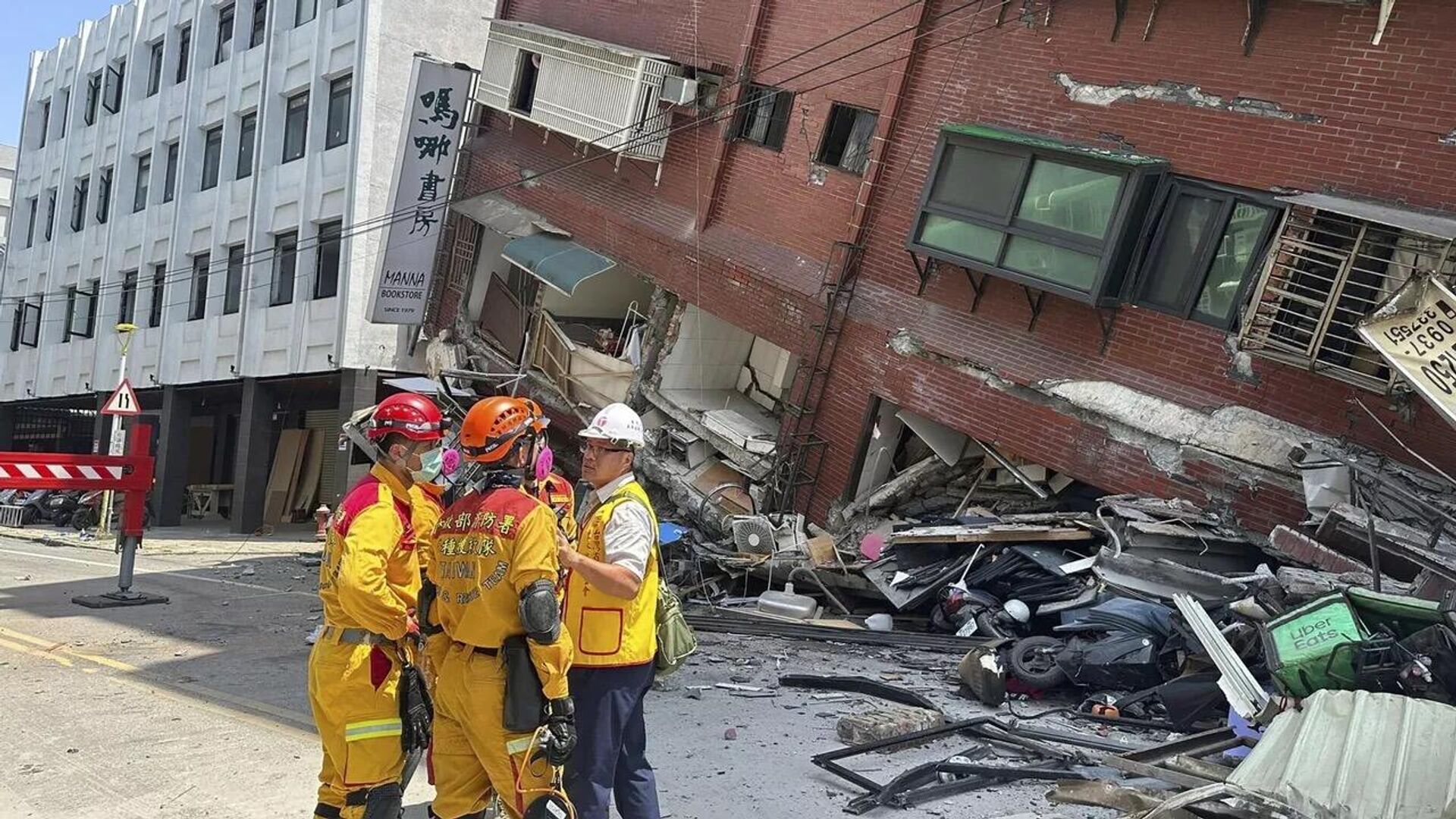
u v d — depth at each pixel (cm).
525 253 1905
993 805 623
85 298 3691
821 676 956
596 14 1988
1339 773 521
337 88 2662
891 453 1556
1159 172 1261
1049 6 1390
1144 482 1258
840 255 1557
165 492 3112
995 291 1409
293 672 961
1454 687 655
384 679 489
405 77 2622
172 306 3159
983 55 1450
